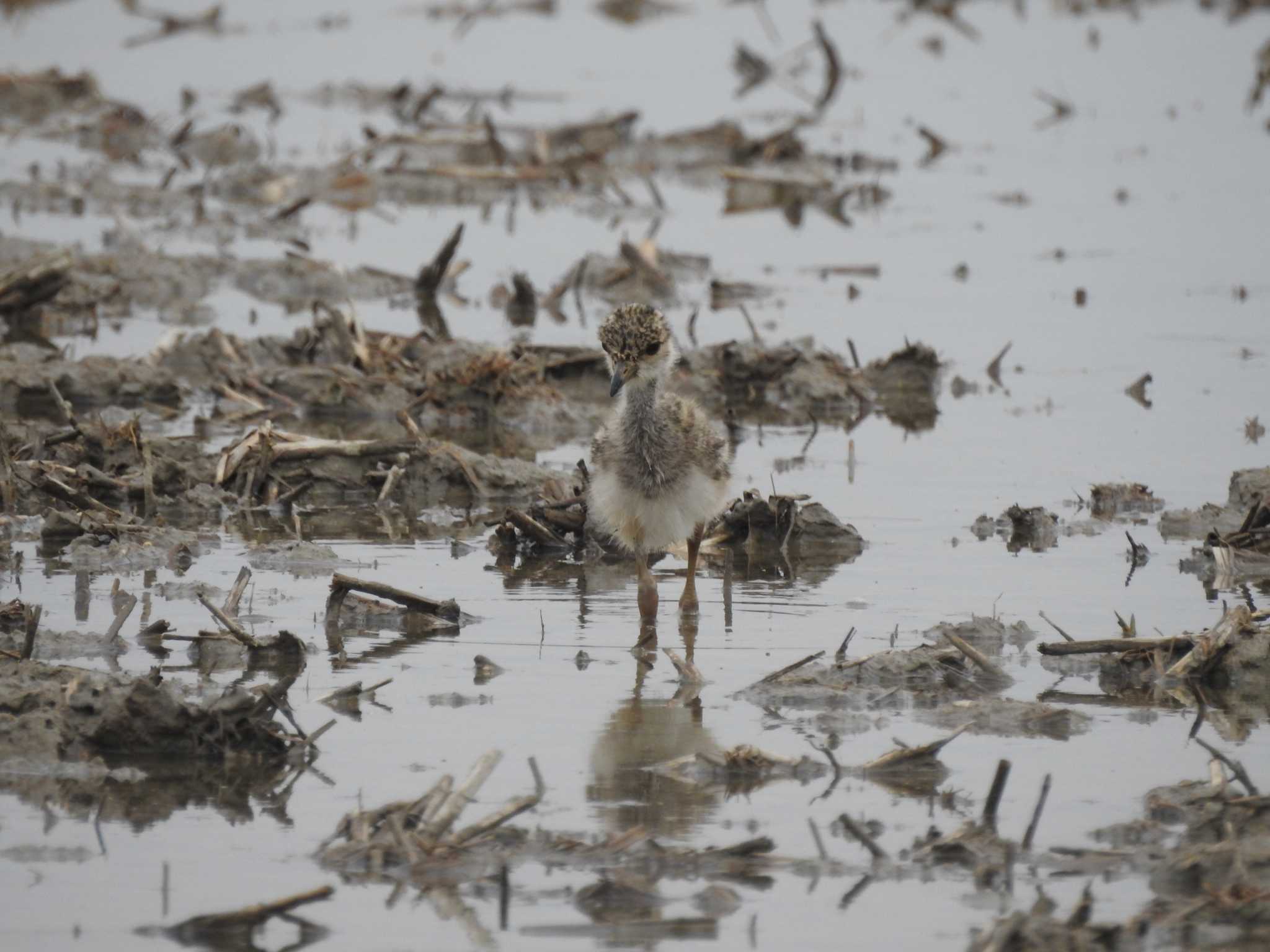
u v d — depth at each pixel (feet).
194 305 62.08
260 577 35.47
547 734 26.91
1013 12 126.62
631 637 32.22
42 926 20.48
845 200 80.74
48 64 103.45
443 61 109.09
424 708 28.04
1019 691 29.17
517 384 51.72
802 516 39.27
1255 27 119.24
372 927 20.63
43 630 30.81
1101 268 69.05
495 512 41.73
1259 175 84.64
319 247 70.54
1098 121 96.48
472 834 22.70
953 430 49.55
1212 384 53.36
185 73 103.60
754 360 53.98
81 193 77.30
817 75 107.34
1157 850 22.63
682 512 33.60
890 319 61.62
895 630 32.09
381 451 43.27
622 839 22.72
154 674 27.35
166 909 20.94
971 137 92.94
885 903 21.34
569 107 95.91
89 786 24.62
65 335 57.06
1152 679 29.63
